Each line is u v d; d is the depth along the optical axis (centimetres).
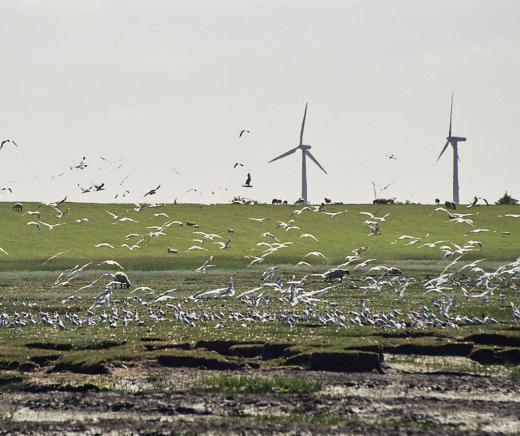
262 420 3519
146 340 5066
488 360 4622
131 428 3444
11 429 3447
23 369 4362
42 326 5775
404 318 6012
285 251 12975
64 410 3691
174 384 4047
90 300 7631
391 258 12506
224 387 3997
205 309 6706
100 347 4938
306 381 4078
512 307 6575
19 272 10781
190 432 3381
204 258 12025
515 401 3819
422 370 4375
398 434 3334
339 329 5447
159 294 8062
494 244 13662
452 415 3594
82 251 12725
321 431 3369
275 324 5719
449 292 8275
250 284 9194
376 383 4088
